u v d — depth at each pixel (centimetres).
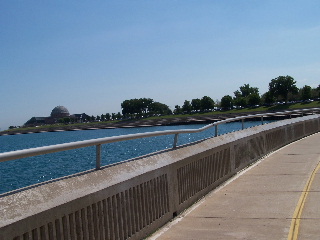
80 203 430
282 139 1547
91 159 1088
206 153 816
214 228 600
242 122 1178
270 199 749
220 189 854
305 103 12550
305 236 547
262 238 546
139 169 567
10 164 855
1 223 334
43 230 378
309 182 871
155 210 598
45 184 408
